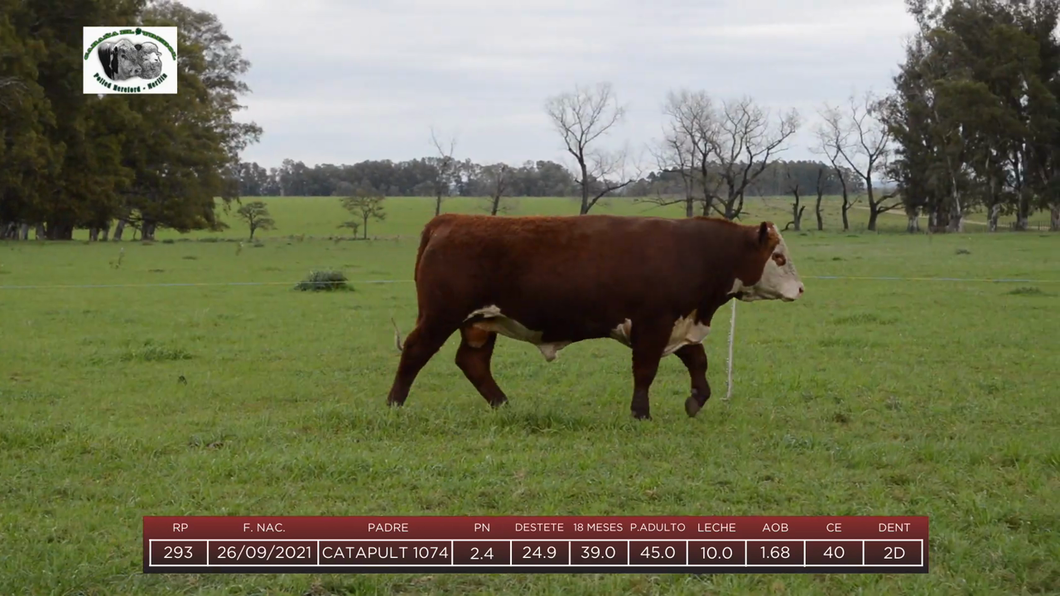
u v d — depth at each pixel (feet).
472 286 30.37
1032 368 41.52
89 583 17.75
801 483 23.68
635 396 30.71
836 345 48.49
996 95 229.66
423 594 17.79
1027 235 199.11
